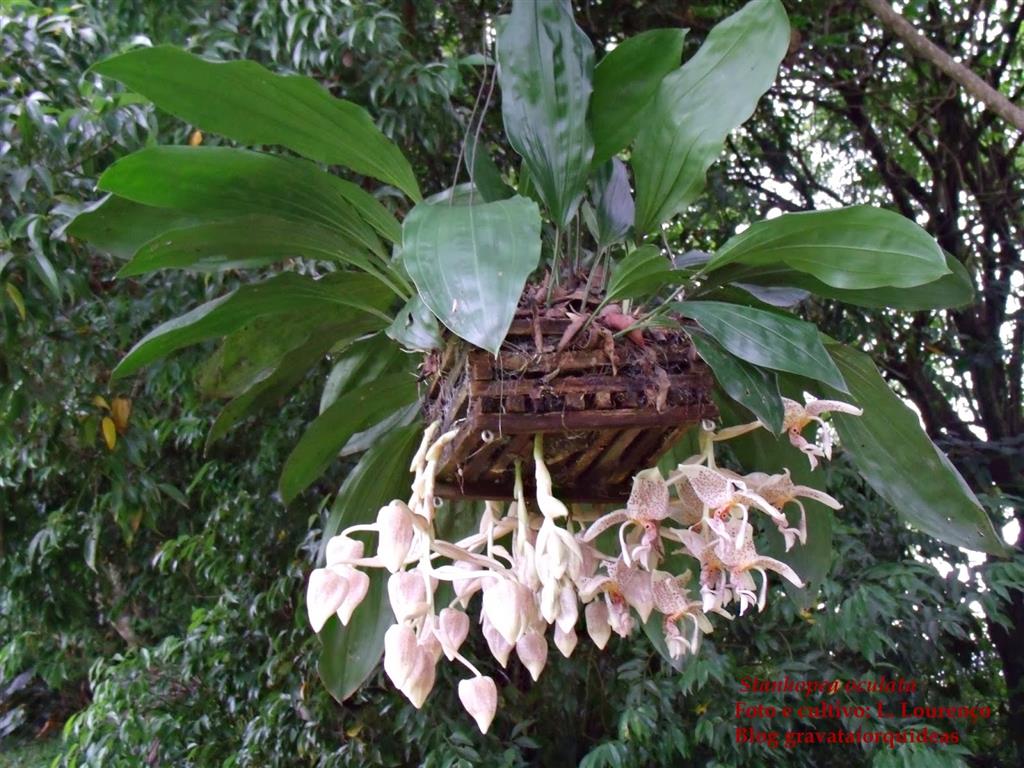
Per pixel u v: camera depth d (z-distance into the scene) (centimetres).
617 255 139
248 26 243
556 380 92
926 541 306
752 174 419
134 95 188
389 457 126
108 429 228
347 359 139
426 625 95
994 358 401
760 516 139
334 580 95
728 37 106
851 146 429
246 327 126
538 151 107
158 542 352
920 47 220
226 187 103
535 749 314
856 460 128
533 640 103
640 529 107
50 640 436
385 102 242
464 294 79
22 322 198
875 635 280
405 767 300
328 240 112
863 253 93
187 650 315
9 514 308
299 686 290
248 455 302
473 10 320
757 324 92
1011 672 388
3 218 185
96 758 308
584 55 108
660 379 94
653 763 299
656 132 109
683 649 106
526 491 110
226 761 292
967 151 421
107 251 116
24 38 196
